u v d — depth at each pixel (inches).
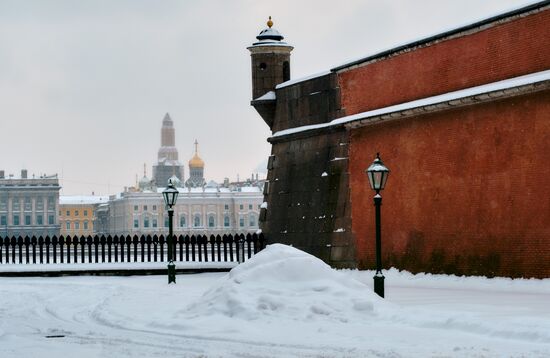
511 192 1164.5
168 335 722.8
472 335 680.4
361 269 1467.8
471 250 1226.0
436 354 588.7
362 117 1448.1
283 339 682.2
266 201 1760.6
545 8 1127.6
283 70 1765.5
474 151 1229.7
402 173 1374.3
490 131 1203.2
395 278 1343.5
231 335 711.1
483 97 1190.3
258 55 1760.6
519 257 1145.4
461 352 595.2
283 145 1723.7
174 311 885.2
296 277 879.1
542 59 1134.4
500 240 1177.4
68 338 713.6
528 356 570.6
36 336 730.2
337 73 1549.0
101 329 778.8
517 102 1161.4
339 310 809.5
